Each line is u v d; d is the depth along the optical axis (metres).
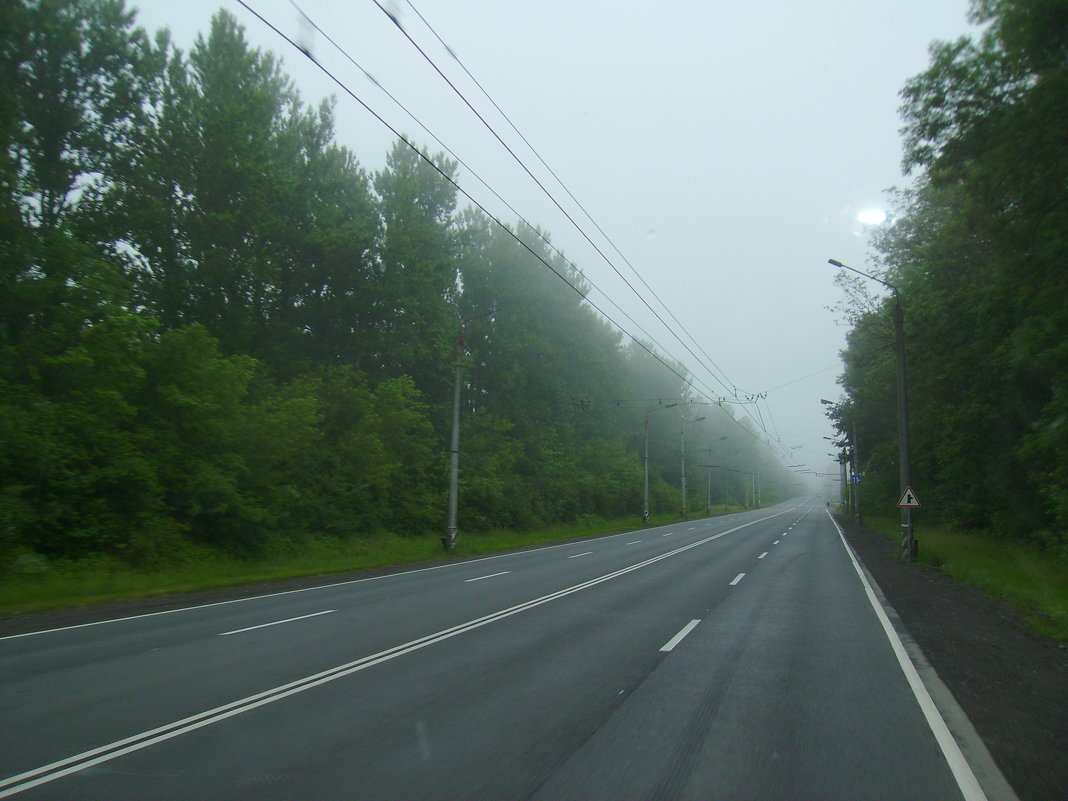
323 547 30.06
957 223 21.50
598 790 5.17
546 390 60.59
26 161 25.86
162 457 24.05
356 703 7.37
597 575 20.92
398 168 48.94
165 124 31.34
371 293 40.53
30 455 19.86
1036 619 13.49
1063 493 21.44
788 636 11.46
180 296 31.09
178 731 6.43
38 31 25.42
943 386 32.12
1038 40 14.40
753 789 5.21
